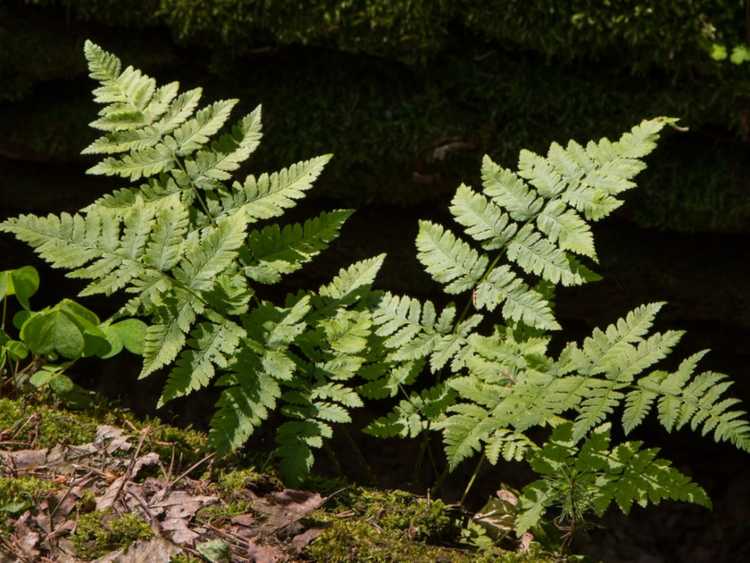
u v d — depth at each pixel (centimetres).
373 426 71
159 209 70
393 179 82
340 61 82
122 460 69
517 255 70
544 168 70
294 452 70
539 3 79
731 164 81
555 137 81
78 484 67
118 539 65
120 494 67
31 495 66
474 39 81
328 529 67
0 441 70
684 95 80
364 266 72
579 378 67
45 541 65
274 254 71
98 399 74
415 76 81
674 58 79
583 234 69
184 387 68
